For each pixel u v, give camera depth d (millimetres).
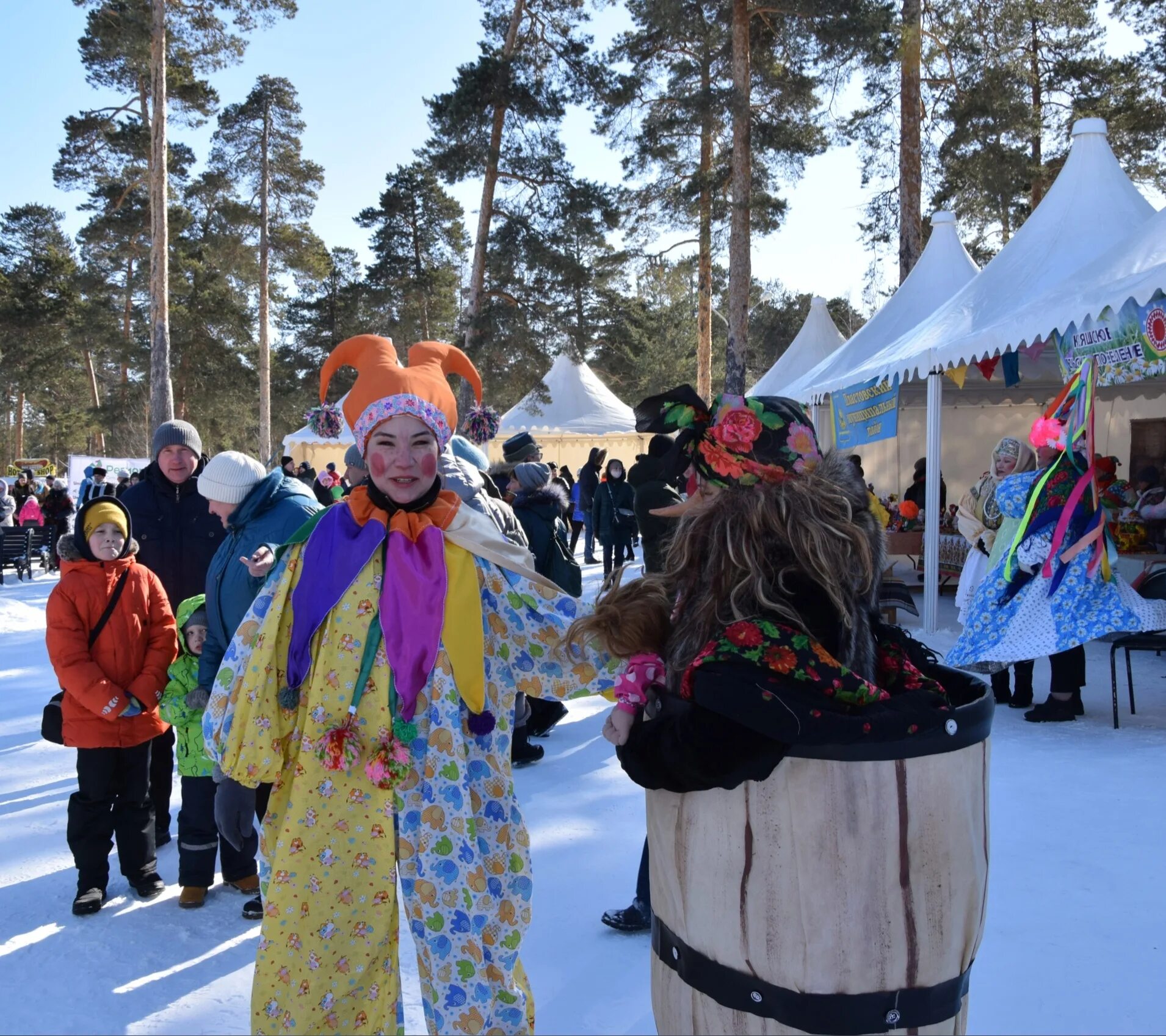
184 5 22203
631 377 38219
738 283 17797
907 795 1602
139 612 3580
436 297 42062
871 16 15805
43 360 48094
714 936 1700
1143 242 6207
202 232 41000
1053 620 5230
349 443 29453
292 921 2057
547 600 2260
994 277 8562
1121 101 22672
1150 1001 2586
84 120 29016
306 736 2086
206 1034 2680
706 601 1769
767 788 1630
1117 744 4953
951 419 14727
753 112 18609
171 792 4336
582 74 21078
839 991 1607
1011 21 17453
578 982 2824
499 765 2184
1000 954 2865
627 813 4273
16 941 3252
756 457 1804
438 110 21328
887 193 19125
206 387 41719
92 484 16078
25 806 4699
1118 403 13289
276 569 2203
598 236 22844
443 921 2061
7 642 9844
